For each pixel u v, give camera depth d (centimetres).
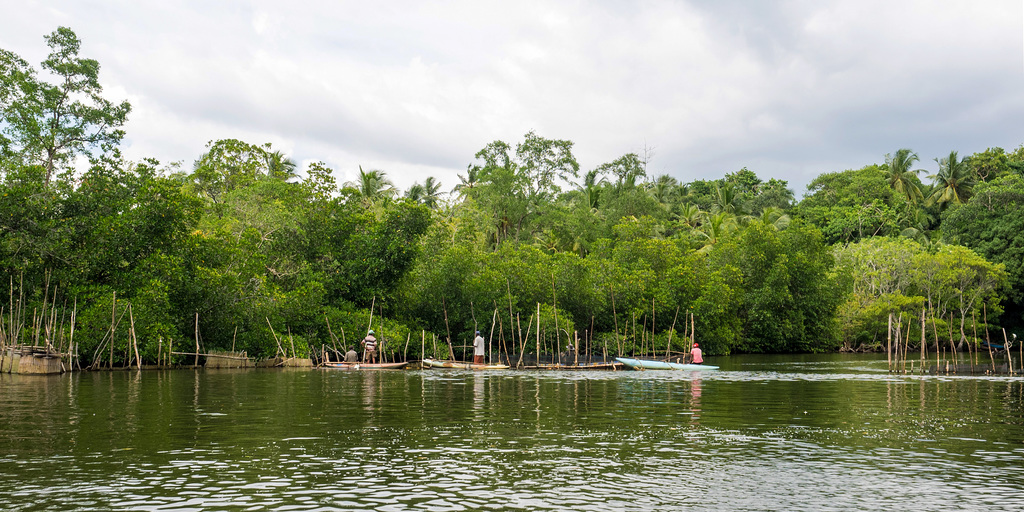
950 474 922
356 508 755
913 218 7312
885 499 802
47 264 2723
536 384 2222
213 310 3048
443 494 812
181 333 3009
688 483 868
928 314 5512
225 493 807
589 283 4209
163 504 761
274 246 3681
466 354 3850
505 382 2298
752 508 765
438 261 4025
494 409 1538
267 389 1947
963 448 1102
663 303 4431
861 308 5750
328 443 1105
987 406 1656
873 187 7481
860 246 6009
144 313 2747
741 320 5153
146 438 1133
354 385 2116
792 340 5444
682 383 2305
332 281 3606
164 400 1644
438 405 1602
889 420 1406
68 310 2762
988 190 6212
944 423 1370
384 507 761
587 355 3491
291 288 3606
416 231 3709
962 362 4066
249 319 3177
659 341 4347
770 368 3297
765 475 912
